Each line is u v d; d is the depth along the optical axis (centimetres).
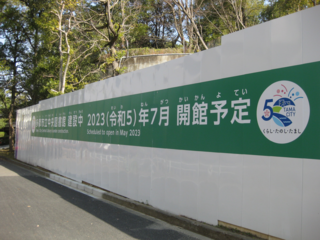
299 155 364
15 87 2358
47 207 666
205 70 509
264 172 403
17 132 1834
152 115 639
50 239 462
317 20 355
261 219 404
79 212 629
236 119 447
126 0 2230
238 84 447
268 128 400
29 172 1300
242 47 445
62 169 1102
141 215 609
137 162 679
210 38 2441
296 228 363
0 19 2102
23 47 2250
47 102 1320
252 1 2100
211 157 486
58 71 1880
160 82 621
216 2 2145
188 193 530
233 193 445
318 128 347
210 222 483
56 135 1185
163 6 2920
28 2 2138
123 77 761
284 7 1655
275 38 400
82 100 987
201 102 513
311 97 355
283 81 386
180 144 554
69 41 1875
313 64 356
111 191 777
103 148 828
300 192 361
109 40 1891
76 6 1708
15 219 567
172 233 491
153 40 3359
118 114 770
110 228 520
